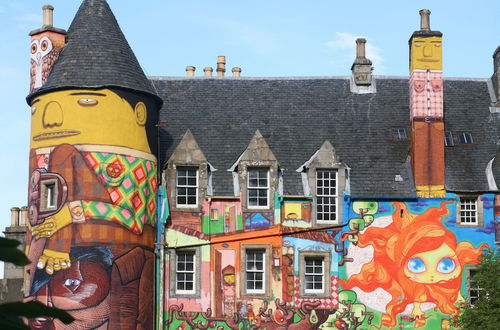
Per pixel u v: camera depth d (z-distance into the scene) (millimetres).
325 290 36312
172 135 39062
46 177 34344
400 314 36156
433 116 38156
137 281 34281
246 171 37281
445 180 37688
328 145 37844
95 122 34281
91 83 34438
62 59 35625
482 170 38281
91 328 32906
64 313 4805
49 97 34906
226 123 40000
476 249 36906
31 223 34750
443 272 36594
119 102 34781
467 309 35156
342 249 36656
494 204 37344
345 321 36062
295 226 36812
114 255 33625
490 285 34812
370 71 42062
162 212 36406
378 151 38969
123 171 34406
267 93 41719
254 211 36844
